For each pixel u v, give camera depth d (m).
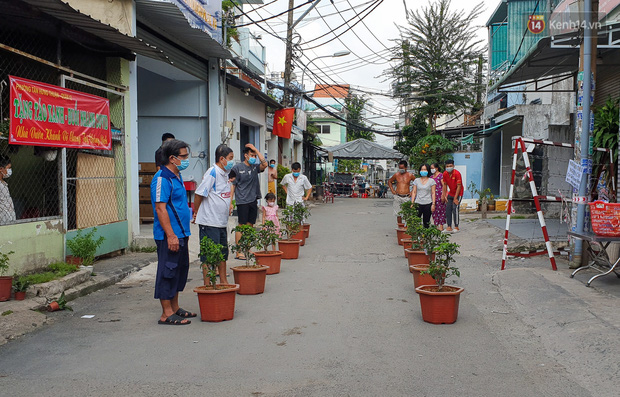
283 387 3.97
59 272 7.12
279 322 5.79
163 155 5.69
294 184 12.96
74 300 6.76
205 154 14.86
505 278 7.76
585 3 8.02
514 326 5.64
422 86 29.02
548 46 9.86
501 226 13.00
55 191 7.93
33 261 7.22
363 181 43.47
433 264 5.82
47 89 7.41
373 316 6.05
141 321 5.85
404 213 11.62
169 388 3.95
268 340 5.15
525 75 12.83
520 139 8.47
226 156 7.24
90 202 8.84
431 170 14.45
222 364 4.47
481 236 12.30
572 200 8.30
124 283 7.88
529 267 8.62
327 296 7.06
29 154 7.80
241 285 7.15
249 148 9.88
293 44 22.06
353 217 19.53
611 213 6.84
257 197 10.15
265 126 21.38
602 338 4.73
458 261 9.80
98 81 8.84
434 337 5.25
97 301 6.77
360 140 32.72
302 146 31.03
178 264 5.82
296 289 7.51
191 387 3.97
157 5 10.11
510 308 6.39
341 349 4.87
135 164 10.29
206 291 5.75
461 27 28.38
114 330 5.50
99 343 5.06
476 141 27.08
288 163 26.89
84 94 8.33
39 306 6.16
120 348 4.91
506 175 22.08
